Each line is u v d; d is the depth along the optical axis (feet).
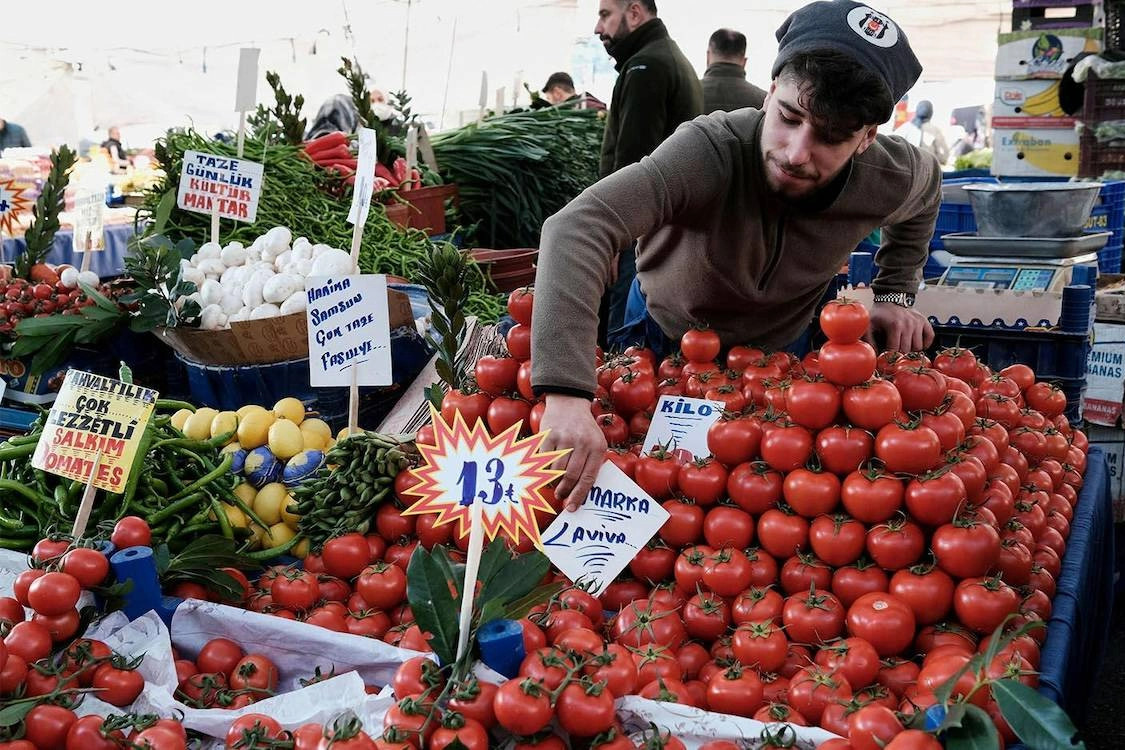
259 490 7.62
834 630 5.35
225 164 11.50
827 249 7.70
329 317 8.02
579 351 6.00
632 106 15.07
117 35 33.99
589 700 4.32
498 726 4.50
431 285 7.68
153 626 5.67
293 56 36.65
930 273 14.28
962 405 6.27
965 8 37.11
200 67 35.76
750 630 5.24
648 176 6.64
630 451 6.52
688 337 7.20
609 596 6.15
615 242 6.44
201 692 5.51
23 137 29.78
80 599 5.58
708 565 5.70
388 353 8.07
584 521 6.02
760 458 6.10
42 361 10.05
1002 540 5.90
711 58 17.72
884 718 4.29
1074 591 6.28
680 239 7.55
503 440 4.95
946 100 45.03
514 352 6.76
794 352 9.20
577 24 40.42
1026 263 10.68
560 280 6.12
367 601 6.14
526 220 19.29
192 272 10.00
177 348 9.69
